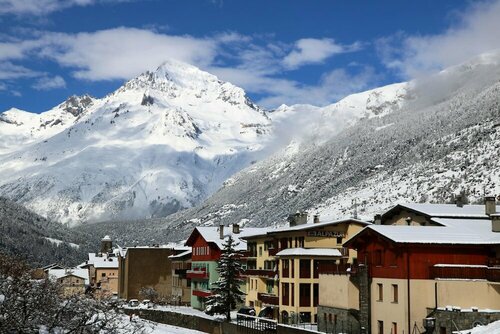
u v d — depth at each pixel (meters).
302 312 85.06
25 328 33.59
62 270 188.50
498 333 47.66
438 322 58.75
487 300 58.97
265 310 94.06
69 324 35.22
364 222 89.25
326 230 88.56
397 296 63.09
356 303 70.62
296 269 85.81
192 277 125.44
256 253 105.75
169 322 107.88
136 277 151.88
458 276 60.78
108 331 36.09
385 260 65.75
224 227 128.62
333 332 72.44
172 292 146.00
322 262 86.25
